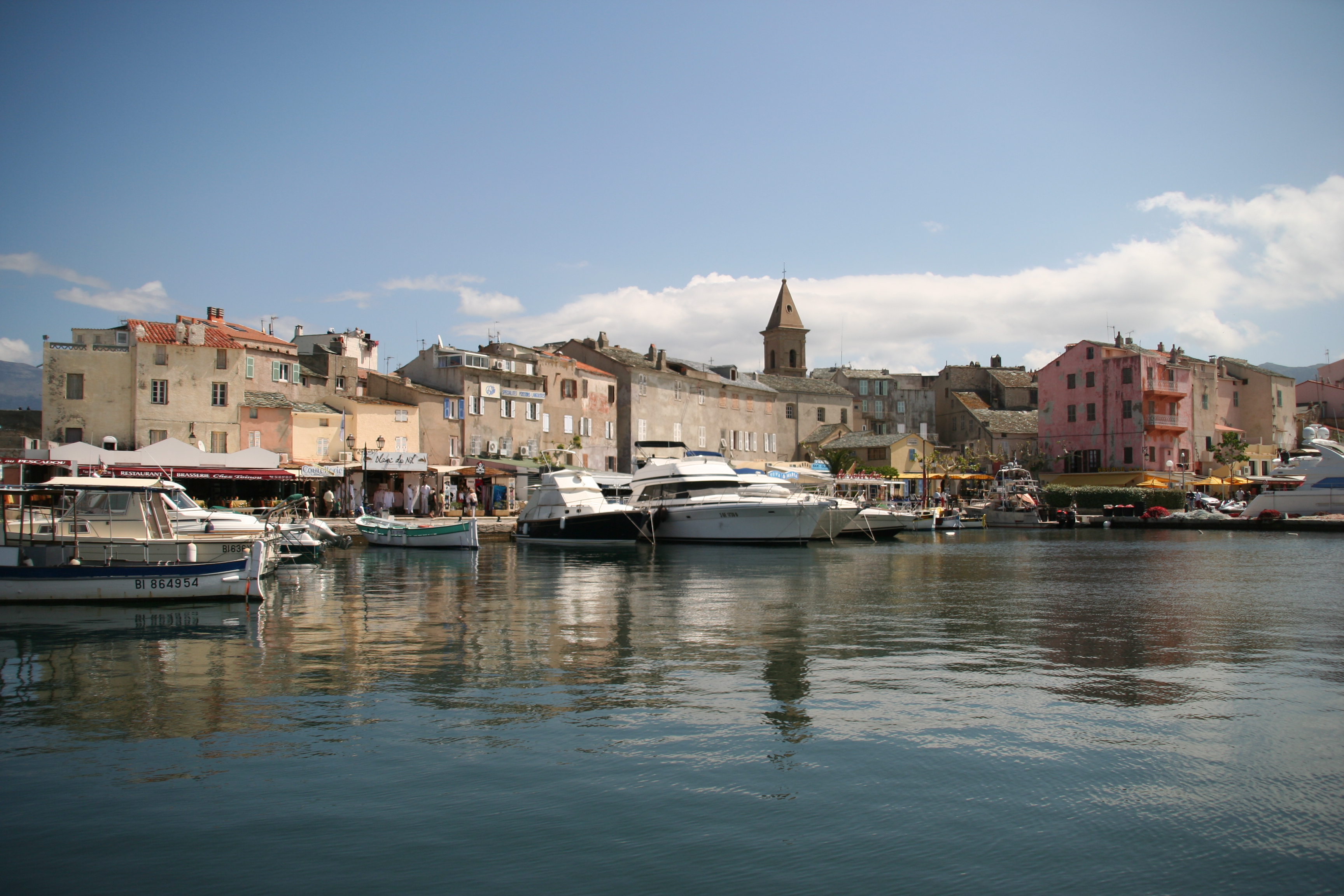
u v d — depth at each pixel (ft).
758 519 159.33
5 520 79.82
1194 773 35.65
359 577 109.91
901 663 55.26
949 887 26.86
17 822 31.24
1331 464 223.10
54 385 163.63
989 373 369.50
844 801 32.83
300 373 196.75
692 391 281.74
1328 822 31.09
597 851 28.96
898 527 195.11
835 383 366.43
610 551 152.76
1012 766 36.27
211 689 49.03
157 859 28.63
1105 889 26.76
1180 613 77.36
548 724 41.98
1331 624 71.56
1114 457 290.15
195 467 149.69
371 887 26.91
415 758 37.27
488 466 212.43
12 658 57.31
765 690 48.26
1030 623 71.46
